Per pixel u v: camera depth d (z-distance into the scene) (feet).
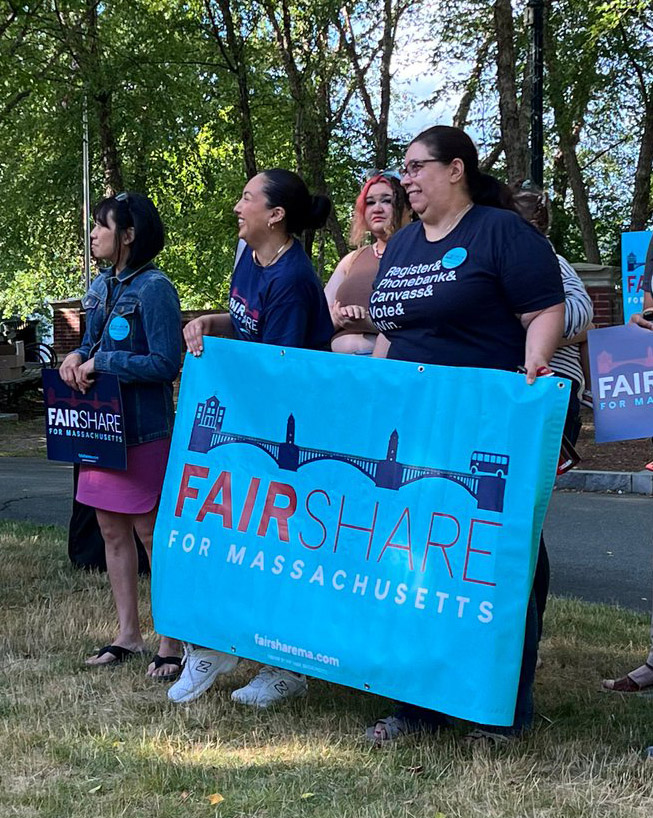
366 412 11.05
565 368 13.26
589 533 25.16
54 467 40.63
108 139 65.92
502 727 10.82
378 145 68.39
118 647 13.93
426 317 10.77
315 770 10.13
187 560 12.20
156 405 13.64
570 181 75.92
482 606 10.09
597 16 53.93
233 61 63.52
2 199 82.28
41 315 139.44
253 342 12.36
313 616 11.21
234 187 83.05
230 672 13.38
